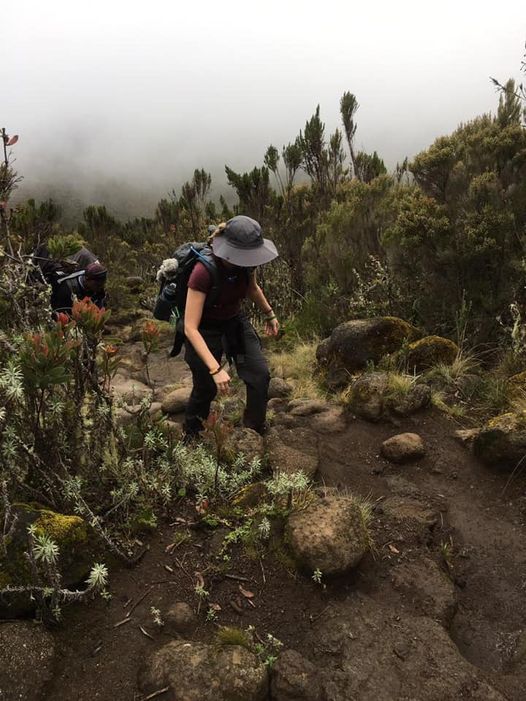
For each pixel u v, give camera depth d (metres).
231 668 1.95
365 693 1.95
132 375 6.05
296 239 7.92
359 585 2.51
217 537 2.66
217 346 3.37
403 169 6.97
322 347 5.19
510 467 3.32
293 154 8.08
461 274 4.96
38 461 2.32
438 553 2.78
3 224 2.98
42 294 2.80
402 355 4.62
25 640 1.99
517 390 3.97
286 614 2.32
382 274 5.59
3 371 2.32
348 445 3.84
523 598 2.54
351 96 8.75
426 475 3.47
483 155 5.03
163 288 3.27
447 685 1.99
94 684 1.96
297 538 2.52
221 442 2.77
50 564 1.99
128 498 2.62
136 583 2.39
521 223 4.77
